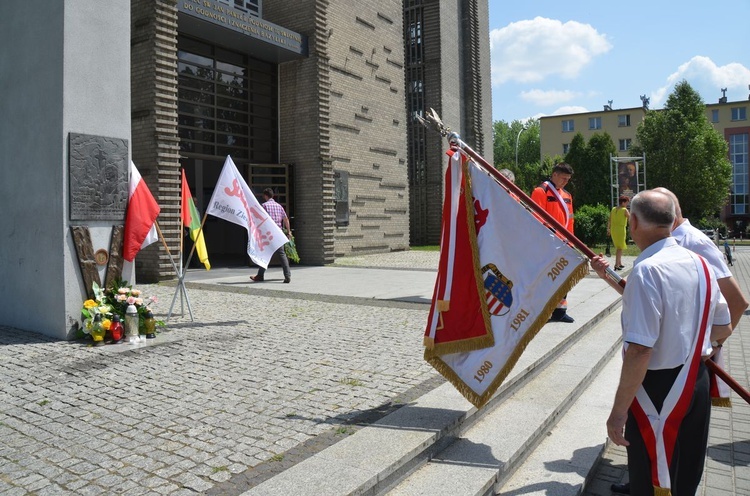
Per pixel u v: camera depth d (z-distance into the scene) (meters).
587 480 3.73
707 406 2.68
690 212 50.44
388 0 21.14
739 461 4.03
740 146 67.69
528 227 3.90
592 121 67.00
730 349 7.21
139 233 7.00
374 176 20.33
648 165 50.72
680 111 50.12
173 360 5.60
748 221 67.31
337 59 18.41
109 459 3.29
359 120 19.48
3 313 7.34
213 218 22.03
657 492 2.59
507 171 6.18
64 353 5.87
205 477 3.04
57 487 2.93
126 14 7.07
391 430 3.64
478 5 30.78
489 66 32.25
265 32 15.26
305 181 16.97
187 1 13.15
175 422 3.89
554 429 4.50
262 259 7.70
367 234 20.09
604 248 23.78
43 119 6.67
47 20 6.61
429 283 11.85
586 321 7.42
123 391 4.61
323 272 14.34
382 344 6.30
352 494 2.79
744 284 14.27
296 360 5.59
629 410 2.73
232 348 6.11
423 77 28.16
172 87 12.42
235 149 16.23
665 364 2.60
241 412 4.09
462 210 4.02
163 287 11.25
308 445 3.48
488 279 3.94
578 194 52.91
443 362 4.02
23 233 6.97
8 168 7.14
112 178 6.86
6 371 5.20
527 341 3.85
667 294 2.56
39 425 3.86
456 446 3.78
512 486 3.51
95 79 6.74
